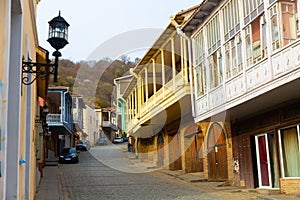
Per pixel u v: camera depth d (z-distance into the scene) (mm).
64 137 38500
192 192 13078
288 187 11484
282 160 11977
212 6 13156
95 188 14328
